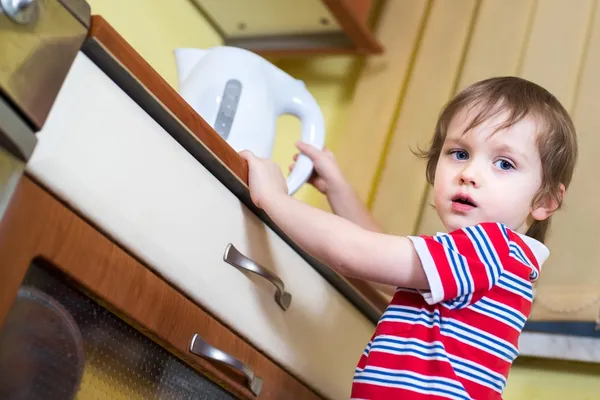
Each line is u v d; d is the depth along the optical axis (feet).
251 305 2.63
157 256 2.19
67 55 1.83
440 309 2.61
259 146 3.24
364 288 3.28
